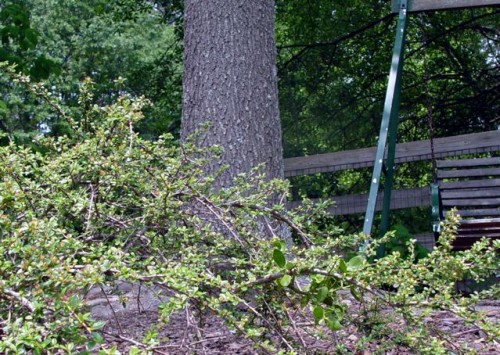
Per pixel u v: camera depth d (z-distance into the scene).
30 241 2.32
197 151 3.63
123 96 3.19
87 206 2.94
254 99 6.01
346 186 12.21
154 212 2.97
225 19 6.06
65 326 1.99
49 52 23.64
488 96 12.48
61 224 2.82
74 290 2.15
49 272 2.09
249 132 5.92
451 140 8.49
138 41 23.88
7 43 8.73
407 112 12.95
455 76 12.46
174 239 2.99
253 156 5.89
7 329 2.01
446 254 2.51
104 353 1.85
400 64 6.60
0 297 2.13
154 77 12.53
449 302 2.42
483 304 4.50
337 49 12.27
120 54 23.47
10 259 2.32
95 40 23.19
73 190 3.04
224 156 5.83
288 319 2.69
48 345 2.02
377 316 2.84
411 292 2.43
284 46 11.98
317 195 12.05
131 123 3.15
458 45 12.80
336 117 12.41
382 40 12.28
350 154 8.77
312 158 8.90
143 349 2.11
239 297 2.49
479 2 6.55
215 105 5.95
